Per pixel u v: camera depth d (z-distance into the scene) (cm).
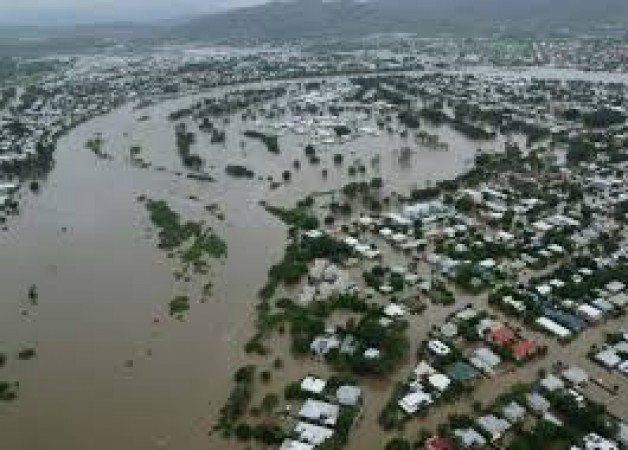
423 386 15850
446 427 14438
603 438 14038
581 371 16200
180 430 14912
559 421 14612
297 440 14312
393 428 14638
